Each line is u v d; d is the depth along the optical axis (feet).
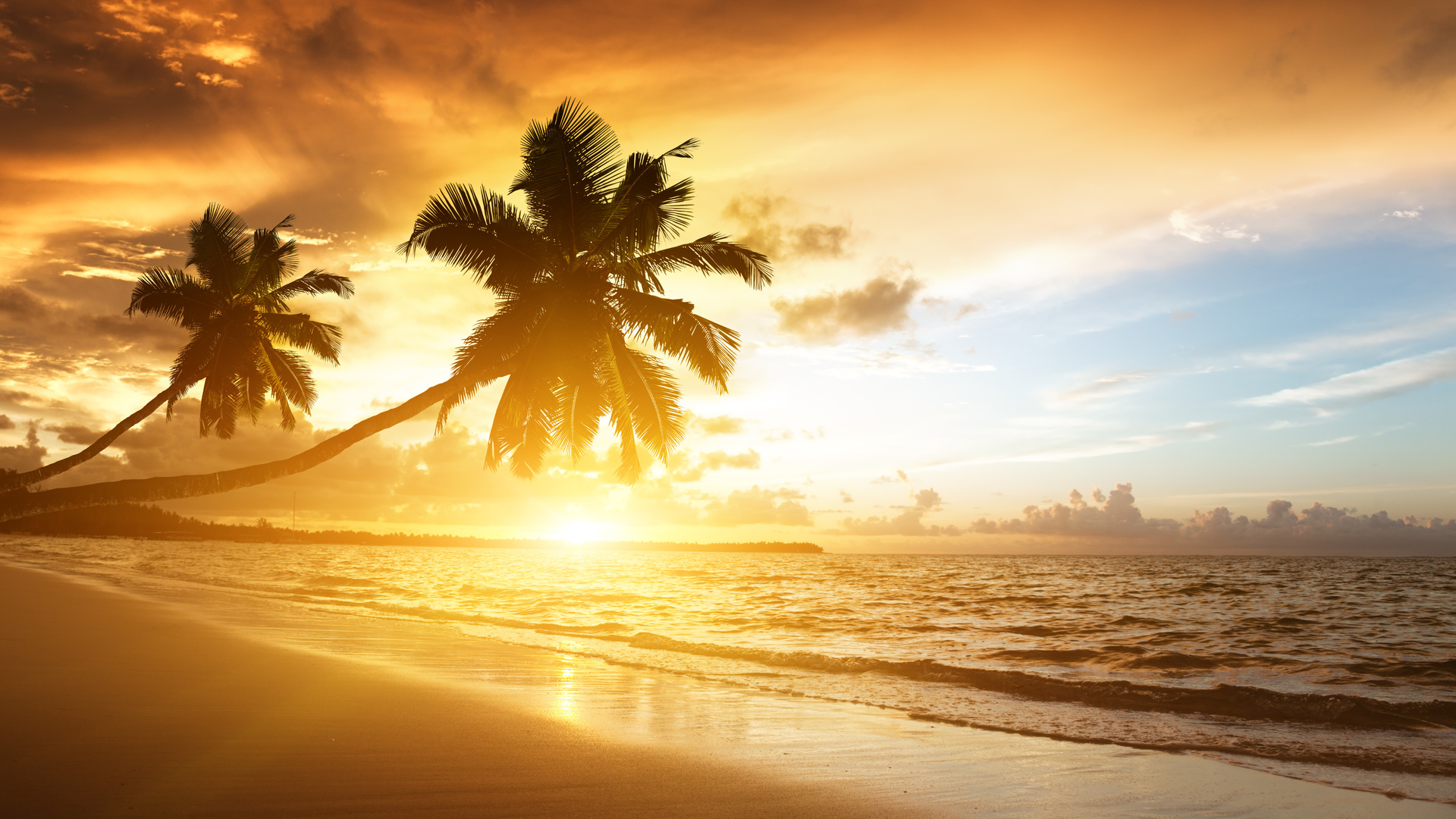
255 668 31.24
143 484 25.91
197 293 84.74
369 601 82.12
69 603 55.72
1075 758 23.56
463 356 50.37
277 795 15.84
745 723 26.43
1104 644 60.85
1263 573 253.03
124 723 20.71
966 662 50.16
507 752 20.47
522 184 53.36
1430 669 47.19
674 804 16.99
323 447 35.53
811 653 47.50
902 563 426.10
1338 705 32.63
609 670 37.35
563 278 53.42
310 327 91.45
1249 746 26.11
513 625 61.26
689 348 55.21
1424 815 18.54
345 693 27.07
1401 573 250.37
